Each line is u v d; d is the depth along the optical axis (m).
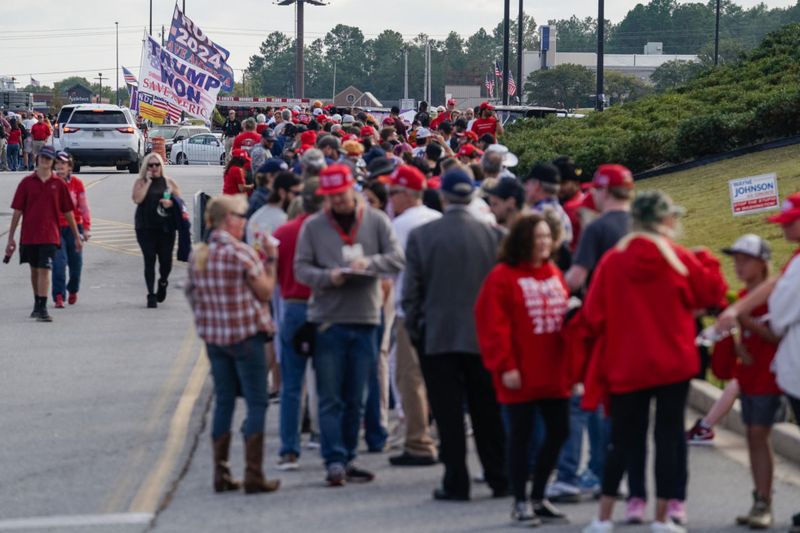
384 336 16.36
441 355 13.58
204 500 13.99
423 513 13.29
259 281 13.77
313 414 16.42
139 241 28.34
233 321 13.81
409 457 15.45
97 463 15.80
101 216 46.66
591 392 11.94
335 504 13.70
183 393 19.92
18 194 26.59
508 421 12.80
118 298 29.81
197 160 88.25
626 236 11.98
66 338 24.77
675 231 12.19
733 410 16.64
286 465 15.23
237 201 13.95
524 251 12.54
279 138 39.19
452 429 13.63
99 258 36.50
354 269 14.05
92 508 13.76
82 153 67.00
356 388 14.57
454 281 13.49
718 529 12.56
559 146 49.44
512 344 12.61
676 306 11.72
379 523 12.93
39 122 73.00
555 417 12.80
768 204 24.98
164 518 13.30
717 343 12.84
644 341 11.63
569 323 12.34
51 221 26.62
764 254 12.67
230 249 13.72
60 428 17.70
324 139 24.11
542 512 12.91
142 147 70.06
